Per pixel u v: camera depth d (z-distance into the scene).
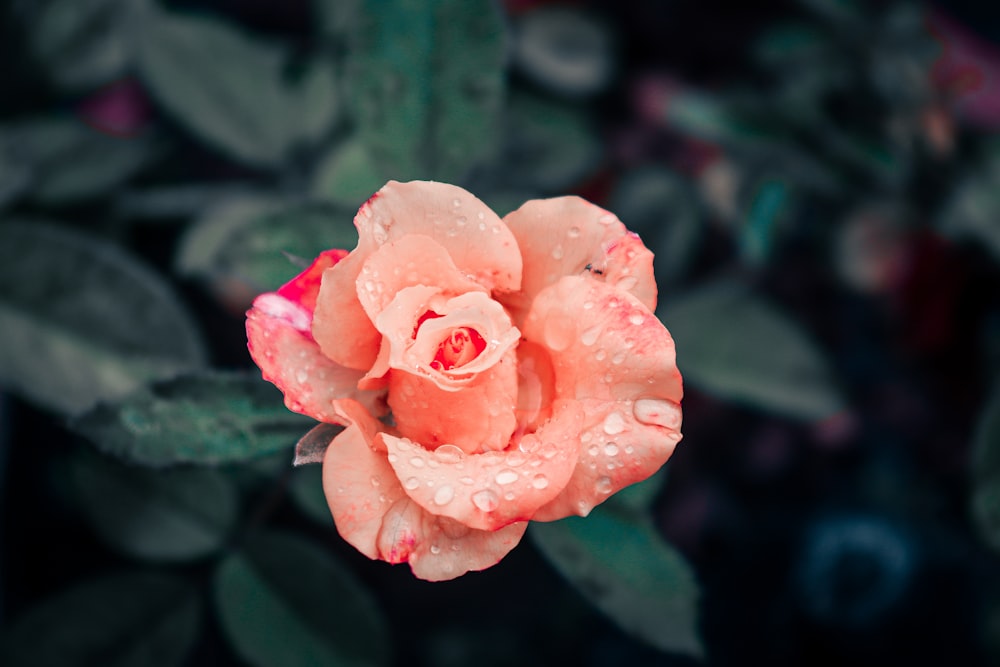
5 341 0.39
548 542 0.34
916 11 0.47
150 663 0.40
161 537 0.41
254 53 0.45
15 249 0.39
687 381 0.44
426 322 0.30
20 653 0.40
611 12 0.64
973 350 0.59
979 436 0.39
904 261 0.57
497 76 0.37
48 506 0.52
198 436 0.32
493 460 0.30
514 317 0.32
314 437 0.31
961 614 0.55
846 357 0.60
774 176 0.48
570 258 0.32
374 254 0.30
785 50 0.54
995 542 0.39
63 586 0.51
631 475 0.30
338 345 0.31
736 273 0.55
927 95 0.46
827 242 0.58
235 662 0.51
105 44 0.46
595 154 0.53
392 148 0.37
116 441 0.32
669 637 0.34
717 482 0.59
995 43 0.58
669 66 0.64
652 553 0.34
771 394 0.44
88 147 0.46
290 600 0.40
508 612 0.57
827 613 0.56
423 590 0.57
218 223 0.44
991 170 0.46
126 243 0.49
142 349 0.40
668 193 0.51
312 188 0.43
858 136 0.46
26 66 0.45
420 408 0.31
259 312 0.31
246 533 0.40
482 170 0.41
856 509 0.58
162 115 0.55
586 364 0.31
